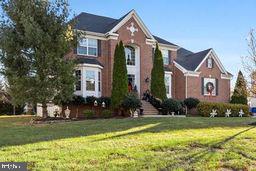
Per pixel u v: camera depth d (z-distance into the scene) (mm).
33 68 22266
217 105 31172
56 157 8883
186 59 39906
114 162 8398
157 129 15109
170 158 8883
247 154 9625
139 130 14773
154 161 8547
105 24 34656
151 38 34594
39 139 12055
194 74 36562
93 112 26844
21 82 21750
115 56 28672
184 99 34281
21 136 13031
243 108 32625
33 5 22484
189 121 19312
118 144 10734
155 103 31016
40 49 22203
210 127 16219
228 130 14828
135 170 7766
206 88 37344
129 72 33250
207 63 37844
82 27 31797
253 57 21969
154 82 31609
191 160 8781
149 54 34438
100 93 31156
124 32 32875
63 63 22422
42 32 21969
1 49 22219
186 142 10961
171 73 36594
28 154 9242
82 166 8031
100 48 31859
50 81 22156
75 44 23859
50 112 28938
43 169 7754
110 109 28781
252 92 21656
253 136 12648
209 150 10008
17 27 22609
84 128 15883
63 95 22859
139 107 27938
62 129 15734
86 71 29797
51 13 22859
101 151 9578
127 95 27969
